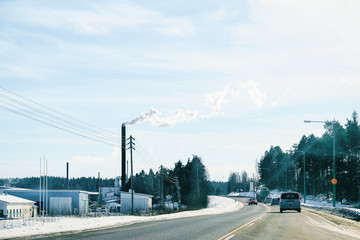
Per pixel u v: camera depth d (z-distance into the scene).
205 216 32.97
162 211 57.06
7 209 53.41
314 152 110.06
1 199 54.50
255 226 21.08
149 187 141.75
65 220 25.95
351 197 80.50
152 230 17.81
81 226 20.00
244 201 121.12
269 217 30.88
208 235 15.77
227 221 25.19
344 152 85.75
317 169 114.44
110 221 24.33
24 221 24.78
